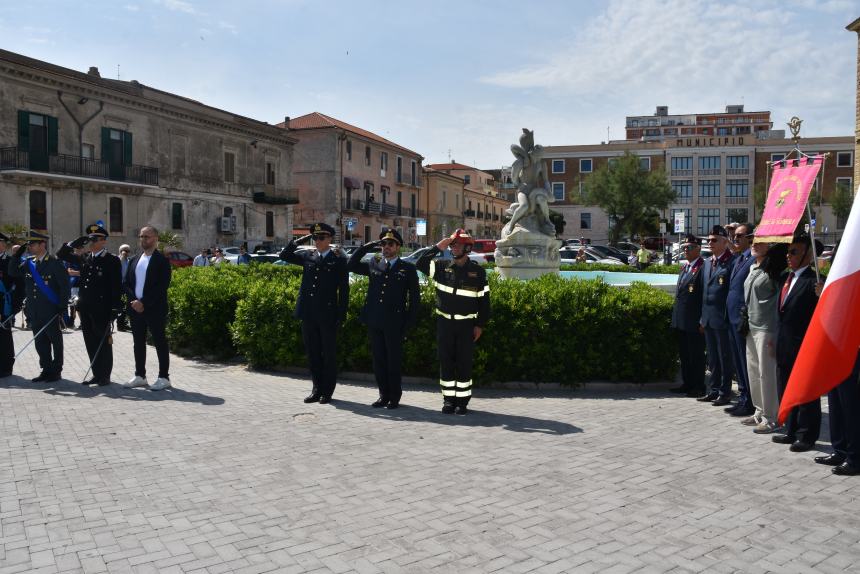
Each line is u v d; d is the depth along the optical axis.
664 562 3.72
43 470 5.28
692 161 71.88
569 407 7.53
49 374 9.02
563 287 8.73
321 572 3.59
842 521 4.32
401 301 7.47
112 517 4.35
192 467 5.35
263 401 7.82
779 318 6.19
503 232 13.43
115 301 8.85
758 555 3.82
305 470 5.27
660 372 8.73
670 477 5.12
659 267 19.30
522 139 13.27
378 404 7.51
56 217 32.00
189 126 40.03
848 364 4.78
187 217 40.00
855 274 4.82
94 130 34.09
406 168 66.25
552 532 4.11
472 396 8.14
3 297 9.44
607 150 72.62
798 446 5.87
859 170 35.09
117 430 6.48
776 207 6.30
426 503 4.57
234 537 4.04
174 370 9.98
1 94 29.64
